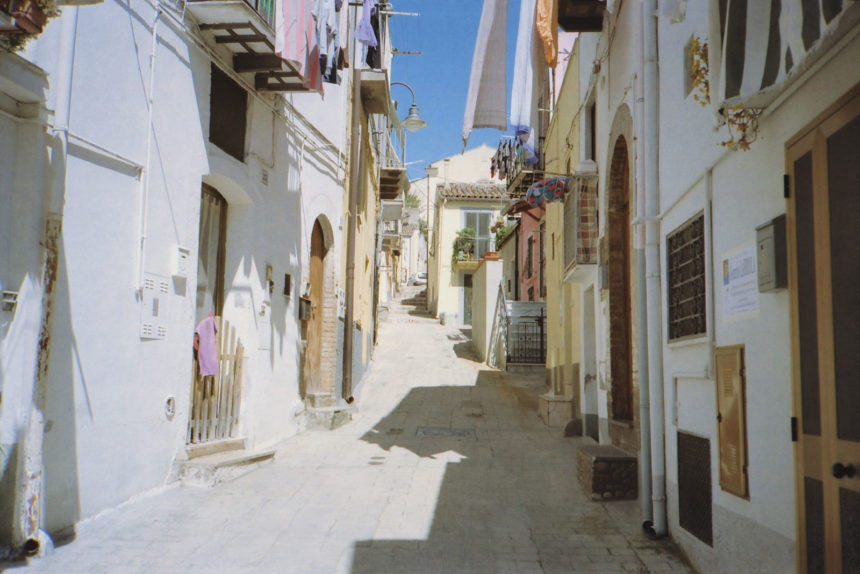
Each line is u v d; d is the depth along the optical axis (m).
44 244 5.01
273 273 9.31
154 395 6.54
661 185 6.21
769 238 3.91
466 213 29.62
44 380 4.97
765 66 3.45
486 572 5.08
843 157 3.23
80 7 5.35
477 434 10.59
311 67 8.19
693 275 5.40
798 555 3.62
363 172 14.87
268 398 9.19
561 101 12.98
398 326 26.09
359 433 10.46
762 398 4.09
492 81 8.16
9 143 4.92
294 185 10.09
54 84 5.12
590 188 9.73
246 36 7.50
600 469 7.06
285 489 7.15
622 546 5.69
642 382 6.40
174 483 6.90
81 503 5.45
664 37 6.17
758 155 4.16
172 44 6.75
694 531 5.25
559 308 12.91
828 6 2.86
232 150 8.31
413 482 7.61
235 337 8.48
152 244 6.43
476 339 20.31
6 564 4.66
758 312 4.15
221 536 5.61
